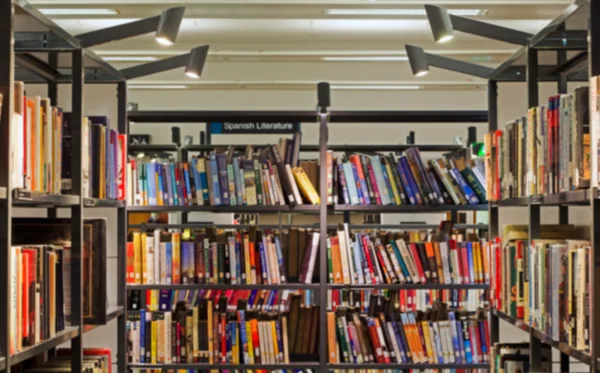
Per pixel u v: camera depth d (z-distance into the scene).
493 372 3.23
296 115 4.19
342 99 10.32
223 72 10.18
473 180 4.07
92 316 2.92
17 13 2.27
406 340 4.04
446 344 4.05
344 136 10.25
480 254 4.05
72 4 6.67
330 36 8.98
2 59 2.00
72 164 2.77
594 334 1.94
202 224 5.95
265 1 6.71
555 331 2.28
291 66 10.23
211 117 4.29
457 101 10.29
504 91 5.16
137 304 5.07
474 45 9.16
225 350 4.01
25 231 2.75
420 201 4.06
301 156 10.12
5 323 1.96
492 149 3.30
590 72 1.99
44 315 2.31
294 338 4.09
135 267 4.03
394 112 4.12
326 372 3.98
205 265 4.03
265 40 9.13
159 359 4.02
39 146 2.29
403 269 4.04
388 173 4.08
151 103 10.30
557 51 2.99
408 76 10.27
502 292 3.01
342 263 4.04
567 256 2.19
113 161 3.35
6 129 1.98
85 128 2.90
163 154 6.71
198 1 6.75
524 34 3.00
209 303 4.05
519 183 2.78
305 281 4.06
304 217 8.45
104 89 4.49
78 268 2.74
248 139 10.08
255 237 4.08
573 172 2.12
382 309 4.25
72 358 2.71
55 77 3.44
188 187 4.07
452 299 5.25
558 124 2.28
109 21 7.79
